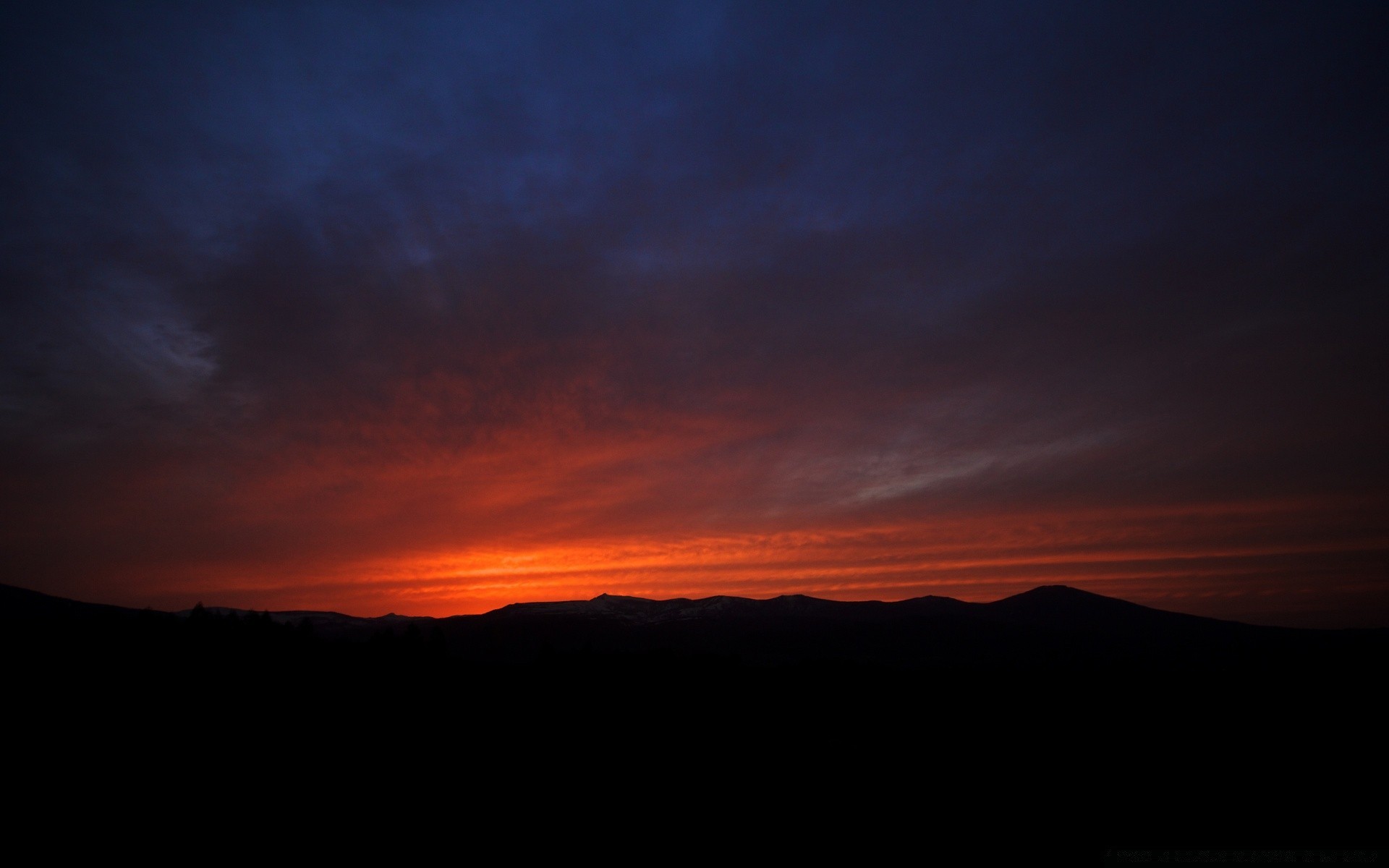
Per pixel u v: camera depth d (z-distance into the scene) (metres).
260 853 35.69
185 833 36.22
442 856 38.12
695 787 51.62
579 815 45.16
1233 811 50.12
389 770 48.06
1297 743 67.56
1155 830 47.12
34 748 41.12
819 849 42.78
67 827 34.72
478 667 82.88
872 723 73.56
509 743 57.00
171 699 51.09
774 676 91.44
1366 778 57.28
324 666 65.50
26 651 54.41
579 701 70.25
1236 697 87.19
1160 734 70.75
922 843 44.47
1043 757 63.66
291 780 44.00
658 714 68.69
